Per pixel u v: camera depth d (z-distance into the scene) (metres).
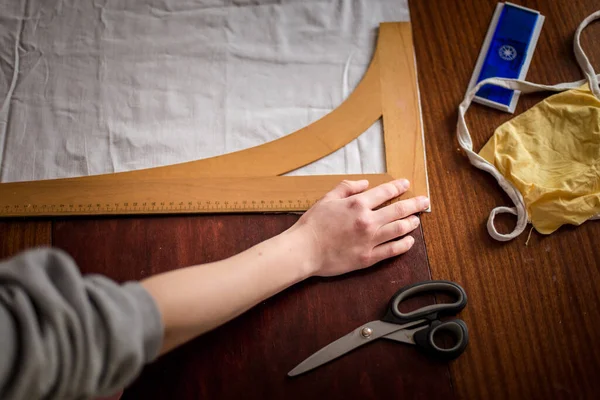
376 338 0.93
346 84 1.18
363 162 1.11
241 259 0.83
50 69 1.20
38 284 0.46
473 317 0.99
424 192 1.07
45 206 1.06
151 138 1.13
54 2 1.25
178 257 1.03
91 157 1.12
